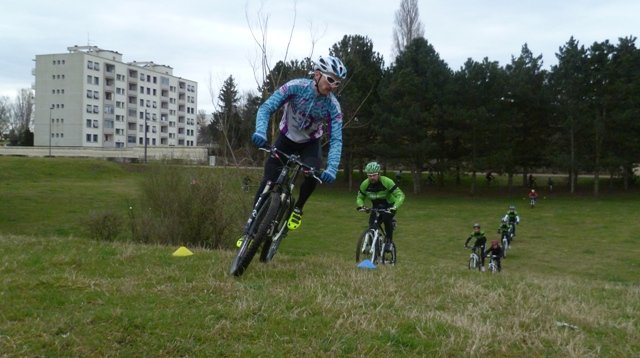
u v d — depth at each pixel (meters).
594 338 3.95
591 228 30.38
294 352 3.31
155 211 16.66
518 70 43.41
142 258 5.93
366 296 4.61
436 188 50.56
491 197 45.22
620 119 40.16
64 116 86.06
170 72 107.75
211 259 5.99
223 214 16.09
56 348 3.16
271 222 4.92
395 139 43.19
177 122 109.06
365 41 46.44
